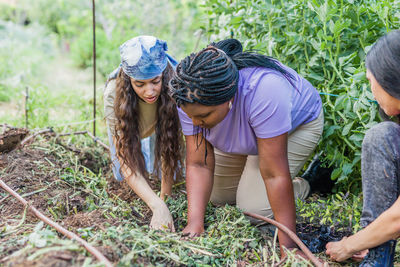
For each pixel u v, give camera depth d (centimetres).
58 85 602
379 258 182
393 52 157
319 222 238
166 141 246
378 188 179
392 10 252
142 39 205
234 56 203
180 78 177
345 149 275
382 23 248
